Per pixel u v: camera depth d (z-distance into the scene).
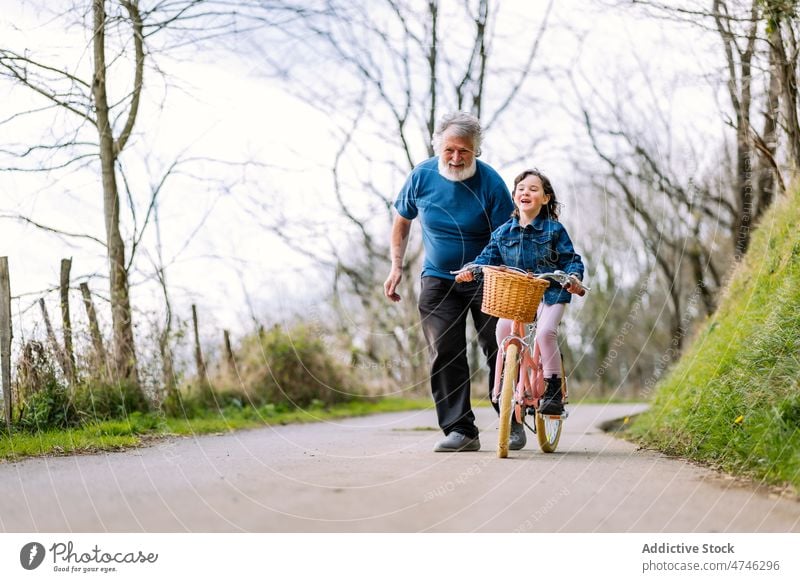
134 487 4.20
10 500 3.93
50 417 7.78
